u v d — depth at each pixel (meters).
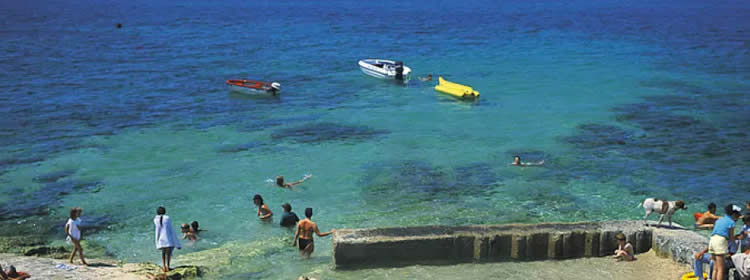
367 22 121.75
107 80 51.88
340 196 23.47
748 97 44.59
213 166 27.59
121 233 19.80
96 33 96.88
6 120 36.53
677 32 97.19
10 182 25.03
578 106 41.75
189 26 111.62
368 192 23.94
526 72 57.16
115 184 24.94
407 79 53.88
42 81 50.81
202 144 31.61
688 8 170.62
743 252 12.79
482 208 22.02
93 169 27.02
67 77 53.06
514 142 32.06
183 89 48.28
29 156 28.97
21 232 19.81
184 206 22.39
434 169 27.09
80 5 189.75
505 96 45.84
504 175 26.14
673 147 30.75
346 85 50.91
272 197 23.39
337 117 38.72
